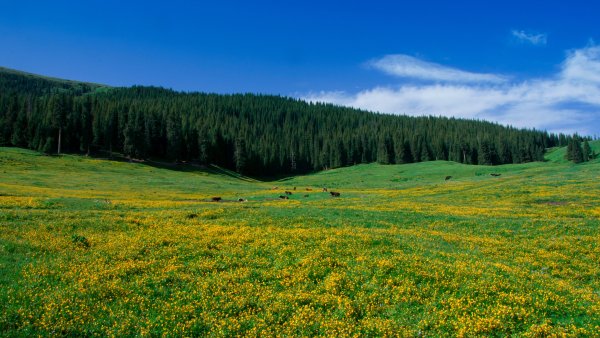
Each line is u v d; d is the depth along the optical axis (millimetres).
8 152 107250
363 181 122000
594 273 19234
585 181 60312
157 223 27766
